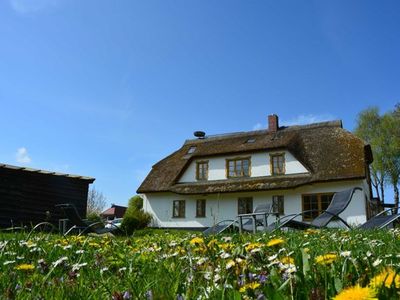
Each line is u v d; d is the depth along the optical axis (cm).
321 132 2853
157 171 3212
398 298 98
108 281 188
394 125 3903
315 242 376
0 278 196
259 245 246
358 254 211
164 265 226
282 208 2562
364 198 2341
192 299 144
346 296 83
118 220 2983
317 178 2450
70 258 284
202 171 3003
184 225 2888
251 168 2792
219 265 203
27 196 1444
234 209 2728
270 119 3134
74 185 1584
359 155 2480
